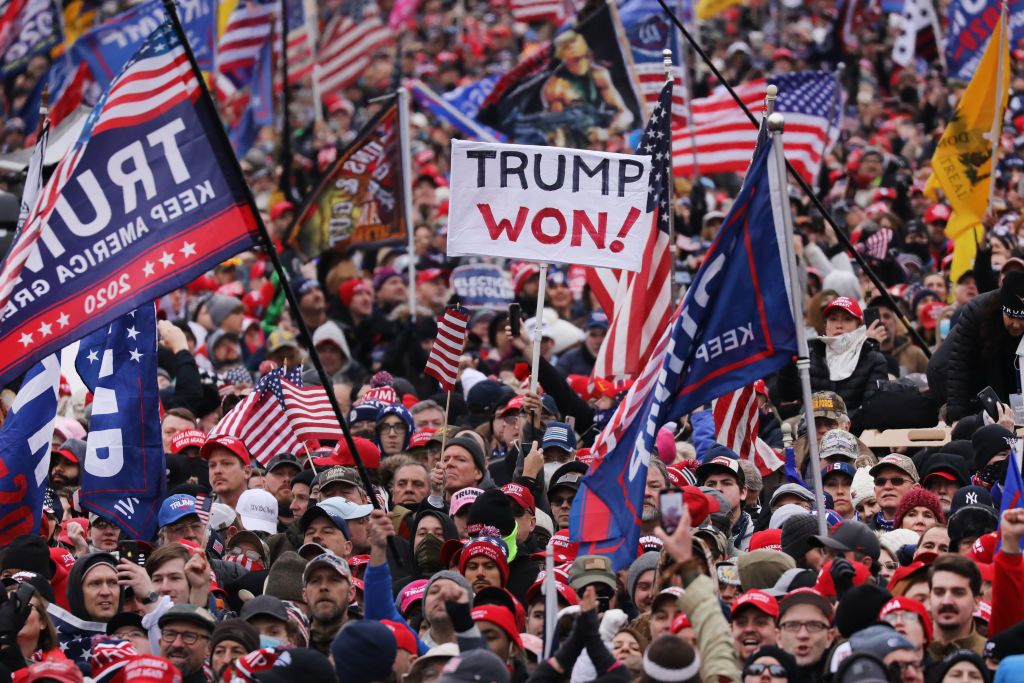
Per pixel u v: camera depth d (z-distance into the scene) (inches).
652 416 1670.8
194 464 2279.8
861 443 2174.0
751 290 1676.9
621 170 2076.8
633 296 2299.5
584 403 2338.8
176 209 1740.9
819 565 1674.5
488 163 2076.8
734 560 1748.3
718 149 3531.0
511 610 1701.5
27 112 4168.3
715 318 1680.6
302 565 1747.0
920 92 4731.8
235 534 1961.1
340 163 3265.3
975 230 2834.6
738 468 2007.9
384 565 1622.8
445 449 2101.4
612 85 3267.7
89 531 2075.5
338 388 2664.9
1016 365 2191.2
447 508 2060.8
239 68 4451.3
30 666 1620.3
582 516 1718.8
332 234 3267.7
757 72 4776.1
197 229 1740.9
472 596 1689.2
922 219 3521.2
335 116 4992.6
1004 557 1563.7
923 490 1893.5
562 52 3287.4
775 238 1676.9
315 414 2374.5
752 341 1676.9
